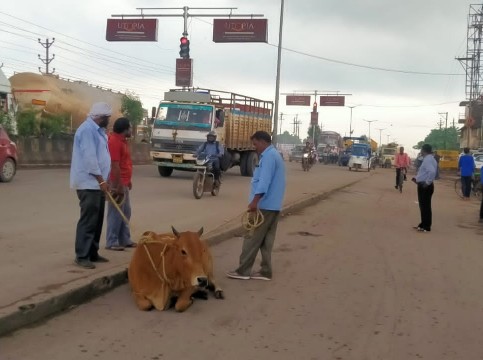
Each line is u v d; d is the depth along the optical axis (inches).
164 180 831.1
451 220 591.8
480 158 1339.8
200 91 934.4
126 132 313.0
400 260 362.9
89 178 268.2
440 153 2384.4
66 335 202.4
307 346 203.0
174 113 840.3
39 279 247.3
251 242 290.7
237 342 203.8
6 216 421.1
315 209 631.2
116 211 313.7
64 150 1083.9
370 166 2004.2
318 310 246.7
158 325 217.6
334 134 2957.7
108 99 1466.5
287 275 309.4
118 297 250.8
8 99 1063.0
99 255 293.4
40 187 639.1
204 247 234.5
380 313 245.9
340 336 214.8
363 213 616.7
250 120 1018.7
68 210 463.5
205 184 612.4
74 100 1312.7
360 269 331.9
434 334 221.3
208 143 630.5
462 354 201.0
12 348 188.1
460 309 256.5
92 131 268.5
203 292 255.9
